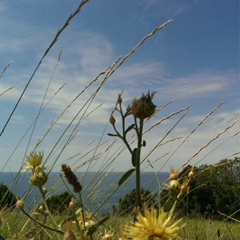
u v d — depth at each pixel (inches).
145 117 51.1
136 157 49.8
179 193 61.4
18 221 118.8
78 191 56.2
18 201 58.2
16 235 96.7
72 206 53.9
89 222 55.6
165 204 59.0
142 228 36.6
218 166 110.0
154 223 36.8
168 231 36.3
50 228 55.6
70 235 37.1
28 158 69.1
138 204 47.9
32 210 123.3
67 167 56.6
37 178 63.6
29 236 92.5
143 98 51.4
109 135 52.1
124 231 38.3
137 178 49.3
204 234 150.4
